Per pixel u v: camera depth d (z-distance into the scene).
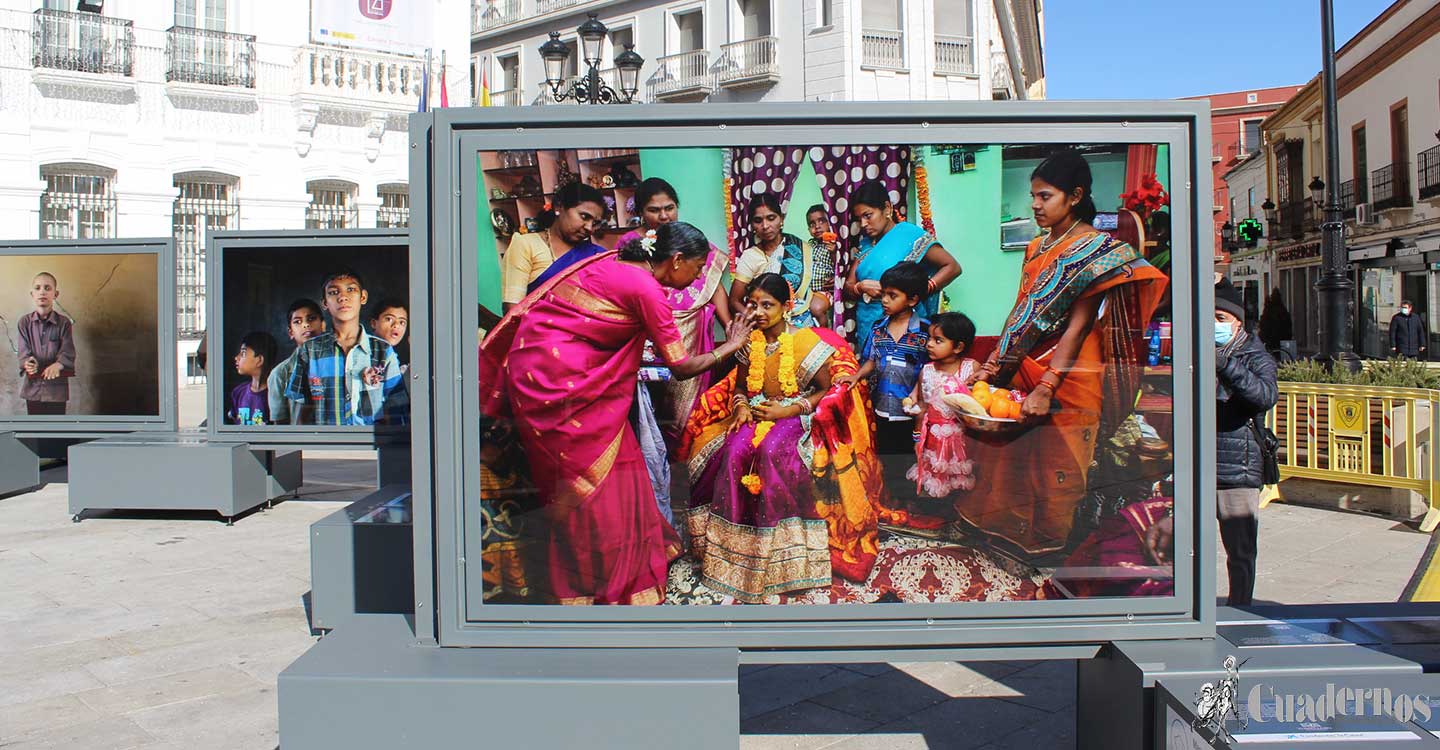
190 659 5.14
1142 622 3.42
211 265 8.80
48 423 9.73
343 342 8.74
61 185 20.25
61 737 4.20
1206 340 3.35
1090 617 3.42
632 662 3.25
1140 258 3.36
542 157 3.32
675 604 3.40
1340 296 14.46
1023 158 3.33
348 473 11.87
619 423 3.38
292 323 8.77
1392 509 8.27
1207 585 3.40
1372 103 28.97
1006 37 35.62
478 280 3.33
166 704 4.56
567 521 3.39
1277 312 18.02
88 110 20.16
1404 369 9.02
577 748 3.10
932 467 3.41
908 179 3.33
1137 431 3.41
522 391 3.36
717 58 30.36
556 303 3.35
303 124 22.42
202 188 21.88
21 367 9.69
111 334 9.55
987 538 3.43
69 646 5.34
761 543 3.41
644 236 3.33
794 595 3.41
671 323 3.35
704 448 3.38
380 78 23.39
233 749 4.09
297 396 8.79
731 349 3.37
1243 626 3.58
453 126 3.32
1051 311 3.37
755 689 4.68
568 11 34.75
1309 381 9.17
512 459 3.38
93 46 20.03
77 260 9.52
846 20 27.70
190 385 21.38
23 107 19.47
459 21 24.95
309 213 23.27
